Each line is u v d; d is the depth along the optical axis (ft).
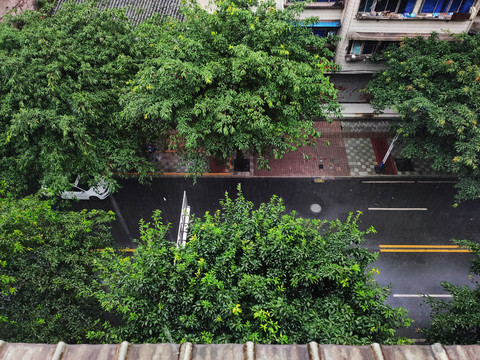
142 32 47.98
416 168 64.44
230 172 64.85
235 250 26.37
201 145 46.85
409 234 56.44
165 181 64.03
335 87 71.36
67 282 31.78
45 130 41.37
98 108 44.16
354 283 25.88
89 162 45.01
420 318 48.24
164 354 12.10
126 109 40.37
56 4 67.46
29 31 42.63
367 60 63.77
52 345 12.22
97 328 33.94
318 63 45.78
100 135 46.80
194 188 63.16
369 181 63.77
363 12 56.85
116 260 30.35
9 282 30.09
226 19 43.52
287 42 45.85
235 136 42.06
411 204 60.13
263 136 44.14
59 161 41.52
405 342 23.89
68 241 33.99
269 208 31.89
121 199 61.67
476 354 11.76
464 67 46.55
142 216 59.47
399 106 46.98
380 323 24.67
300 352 12.07
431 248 54.85
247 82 41.60
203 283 24.16
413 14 56.44
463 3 54.95
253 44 42.14
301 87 40.27
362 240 30.14
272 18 42.57
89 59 44.34
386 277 52.03
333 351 12.09
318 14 59.47
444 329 30.68
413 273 52.37
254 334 21.74
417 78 49.16
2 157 44.86
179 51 38.27
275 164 65.92
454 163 47.03
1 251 29.71
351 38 59.67
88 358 11.94
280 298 23.07
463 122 42.42
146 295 25.39
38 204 34.63
